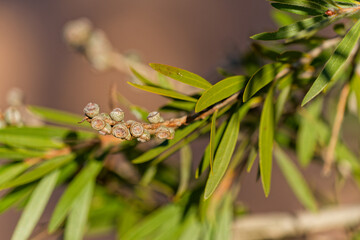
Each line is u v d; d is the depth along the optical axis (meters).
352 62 0.37
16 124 0.38
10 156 0.37
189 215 0.40
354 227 0.47
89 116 0.32
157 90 0.33
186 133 0.34
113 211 0.44
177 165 0.45
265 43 0.42
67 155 0.38
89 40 0.58
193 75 0.33
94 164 0.38
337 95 0.43
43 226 0.41
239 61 0.48
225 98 0.34
